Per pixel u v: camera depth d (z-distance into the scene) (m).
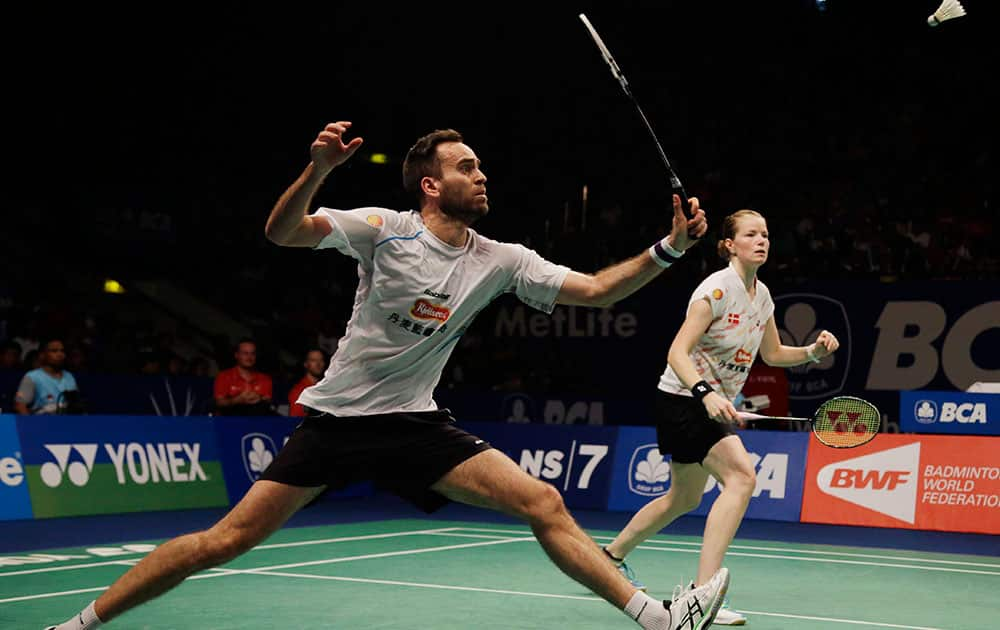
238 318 18.67
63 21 19.62
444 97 19.75
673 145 18.48
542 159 19.27
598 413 13.89
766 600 5.93
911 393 9.70
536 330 14.68
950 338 12.52
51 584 6.08
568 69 19.23
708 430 5.21
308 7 19.83
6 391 12.13
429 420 3.77
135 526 9.13
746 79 18.62
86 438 10.05
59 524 9.17
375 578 6.47
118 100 20.22
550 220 18.72
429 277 3.68
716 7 18.67
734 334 5.25
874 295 12.89
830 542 8.73
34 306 15.87
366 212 3.66
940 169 16.59
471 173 3.73
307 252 18.86
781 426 12.38
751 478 5.11
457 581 6.40
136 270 19.55
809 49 18.36
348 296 17.86
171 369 14.58
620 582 3.68
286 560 7.19
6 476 9.45
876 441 10.02
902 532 9.45
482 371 14.88
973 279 12.56
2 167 19.48
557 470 11.40
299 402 3.79
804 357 5.64
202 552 3.65
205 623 5.04
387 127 20.09
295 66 20.14
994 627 5.20
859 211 15.96
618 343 14.13
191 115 20.39
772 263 14.68
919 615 5.50
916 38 17.89
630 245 16.64
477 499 3.73
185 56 20.16
